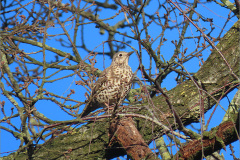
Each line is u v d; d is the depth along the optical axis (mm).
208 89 9664
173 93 9883
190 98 9680
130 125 8133
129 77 11828
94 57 9469
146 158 7227
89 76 9578
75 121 8109
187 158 7031
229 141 6859
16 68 9477
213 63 9859
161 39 11367
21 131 9008
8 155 9938
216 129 6855
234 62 9680
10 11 12242
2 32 11031
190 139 7246
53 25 10422
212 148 6879
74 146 9758
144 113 9484
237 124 6664
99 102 12141
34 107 9109
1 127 9078
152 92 11062
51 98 9125
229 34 10086
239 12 10602
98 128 9680
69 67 12484
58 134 8734
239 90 9531
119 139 8016
